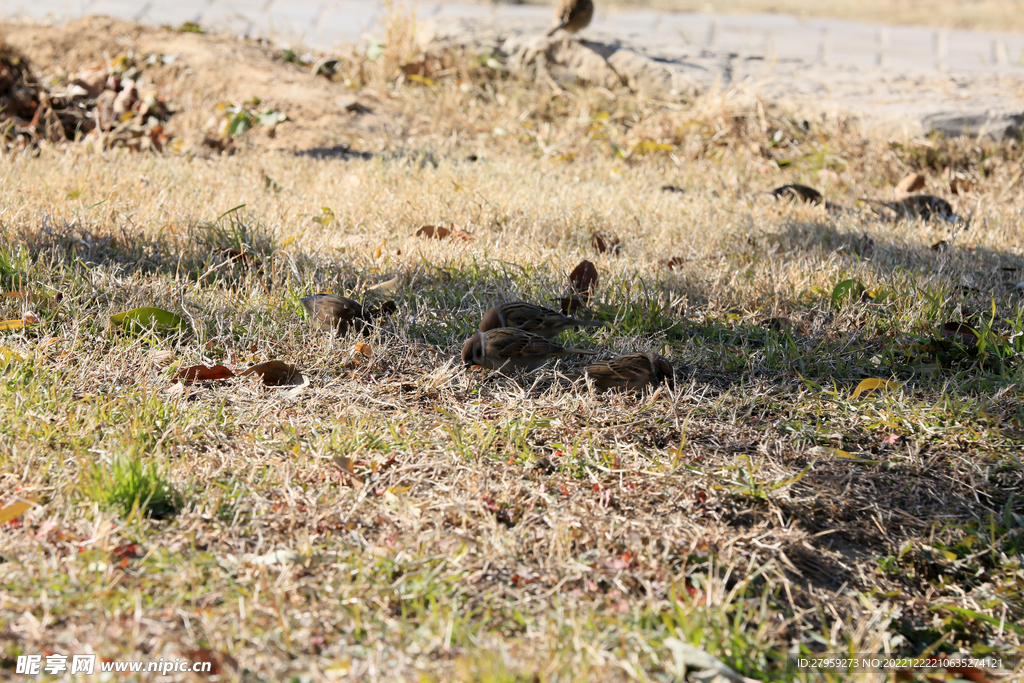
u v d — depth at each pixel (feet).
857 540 19.63
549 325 27.02
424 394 24.76
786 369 27.32
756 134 56.13
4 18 73.20
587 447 21.91
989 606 18.11
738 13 99.25
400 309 29.53
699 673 14.73
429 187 43.14
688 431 23.35
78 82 59.00
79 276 28.96
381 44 67.92
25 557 16.78
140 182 42.09
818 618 17.25
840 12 100.07
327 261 33.19
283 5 90.58
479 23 70.90
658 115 59.00
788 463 22.11
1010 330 29.50
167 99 59.77
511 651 15.23
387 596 16.46
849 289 31.89
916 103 57.11
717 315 31.04
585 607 16.58
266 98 59.21
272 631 15.35
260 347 26.66
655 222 40.32
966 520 20.58
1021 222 41.83
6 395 21.97
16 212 34.45
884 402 24.89
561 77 65.51
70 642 14.74
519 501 19.85
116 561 16.83
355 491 19.85
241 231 34.22
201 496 19.11
